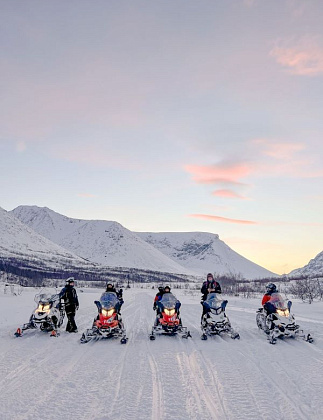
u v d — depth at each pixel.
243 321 15.44
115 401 5.46
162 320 11.02
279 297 11.16
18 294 33.69
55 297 11.99
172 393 5.84
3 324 13.21
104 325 10.22
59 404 5.33
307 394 5.80
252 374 6.92
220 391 5.95
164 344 9.99
